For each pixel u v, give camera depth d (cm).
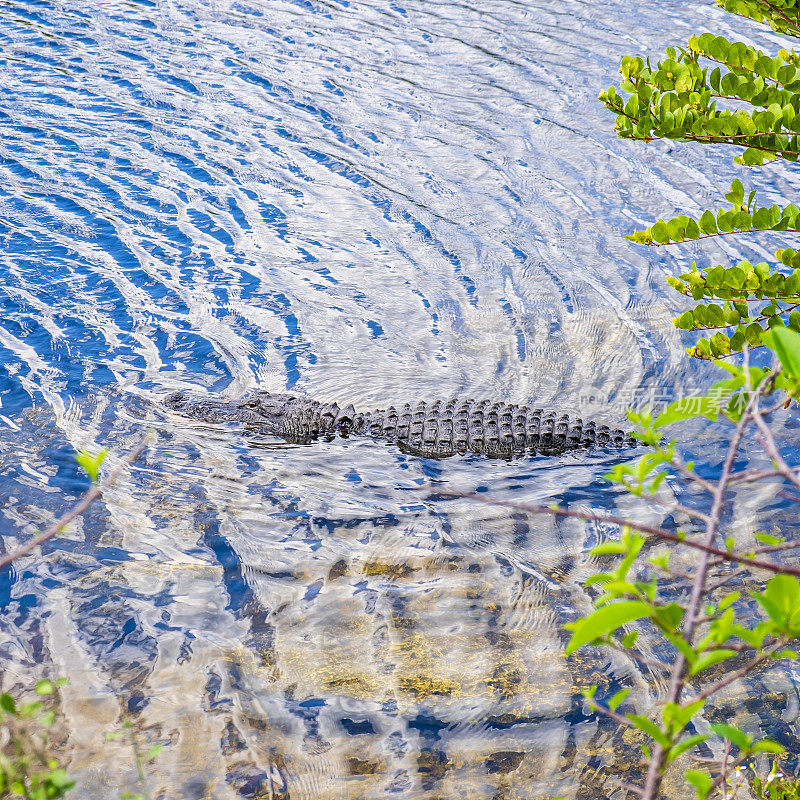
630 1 1805
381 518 679
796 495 671
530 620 571
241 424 793
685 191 1198
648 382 860
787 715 488
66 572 611
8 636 555
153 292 1005
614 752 471
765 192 1177
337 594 596
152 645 549
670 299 994
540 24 1733
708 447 739
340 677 525
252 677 525
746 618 555
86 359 882
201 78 1577
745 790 442
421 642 554
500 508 689
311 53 1673
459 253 1101
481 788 452
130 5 1928
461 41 1694
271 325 962
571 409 829
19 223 1133
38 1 1941
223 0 1952
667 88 505
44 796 254
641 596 233
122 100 1495
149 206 1186
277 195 1225
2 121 1409
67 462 729
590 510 681
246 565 622
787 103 484
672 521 656
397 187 1246
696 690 508
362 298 1016
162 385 852
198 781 454
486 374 891
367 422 796
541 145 1336
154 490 702
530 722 493
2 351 884
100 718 494
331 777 458
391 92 1512
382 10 1872
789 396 283
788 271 1005
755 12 538
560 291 1022
